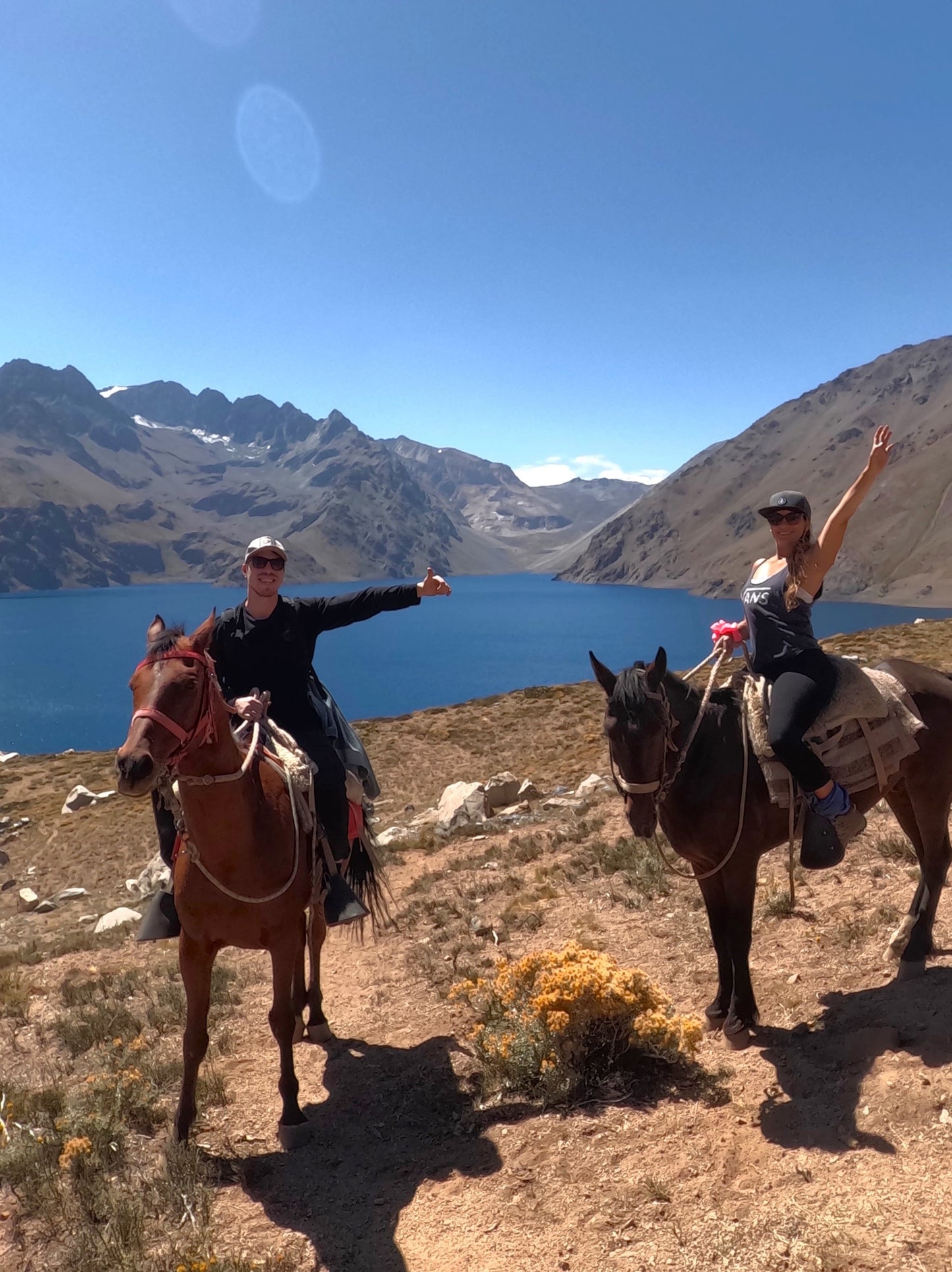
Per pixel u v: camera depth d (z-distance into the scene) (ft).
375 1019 15.58
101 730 254.68
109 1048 15.33
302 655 13.64
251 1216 10.45
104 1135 11.78
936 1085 10.40
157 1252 9.88
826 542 11.73
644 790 11.65
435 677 363.97
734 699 12.95
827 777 11.95
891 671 13.50
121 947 23.86
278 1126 12.15
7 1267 9.91
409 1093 12.80
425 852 29.22
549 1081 11.86
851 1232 8.70
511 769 56.08
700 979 14.73
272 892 11.50
